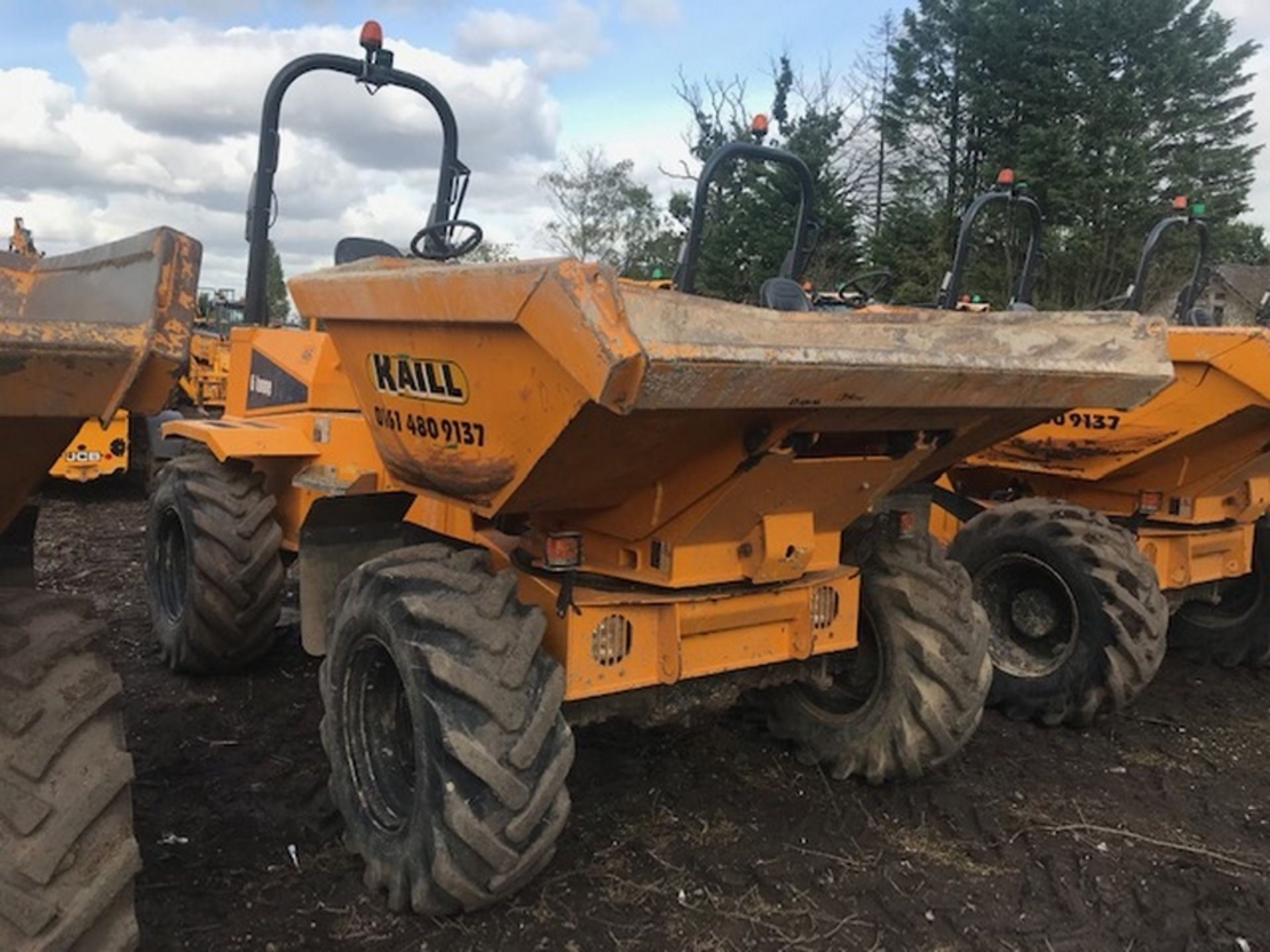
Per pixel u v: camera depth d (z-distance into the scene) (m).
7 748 1.92
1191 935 3.05
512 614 2.88
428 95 4.79
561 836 3.44
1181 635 6.04
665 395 2.27
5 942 1.83
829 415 2.77
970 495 5.86
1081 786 4.09
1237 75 35.56
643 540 3.15
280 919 2.93
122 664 5.12
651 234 36.22
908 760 3.69
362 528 3.75
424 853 2.78
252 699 4.65
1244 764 4.43
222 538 4.57
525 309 2.41
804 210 4.85
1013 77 33.09
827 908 3.10
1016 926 3.05
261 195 4.88
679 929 2.95
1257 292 35.47
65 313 2.42
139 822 3.46
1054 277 30.70
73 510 9.60
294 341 4.71
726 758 4.09
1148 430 4.81
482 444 2.87
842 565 3.62
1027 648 4.93
